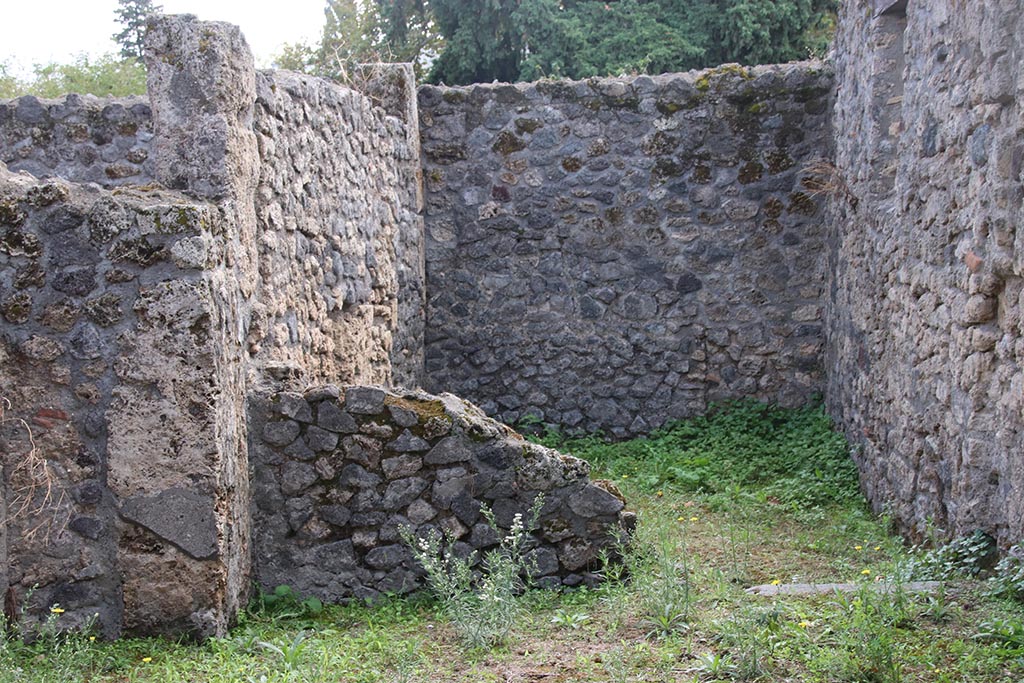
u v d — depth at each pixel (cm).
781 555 570
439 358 957
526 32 1535
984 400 465
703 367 927
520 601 478
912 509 572
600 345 937
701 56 1556
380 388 500
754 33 1548
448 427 498
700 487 761
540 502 495
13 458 439
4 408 438
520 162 934
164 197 450
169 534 439
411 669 388
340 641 432
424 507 500
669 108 910
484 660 397
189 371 434
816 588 460
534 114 929
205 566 441
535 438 929
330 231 663
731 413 917
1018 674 344
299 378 527
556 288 939
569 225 933
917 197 573
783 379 920
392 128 834
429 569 454
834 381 854
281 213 566
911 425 576
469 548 500
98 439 439
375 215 778
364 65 889
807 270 909
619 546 497
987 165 450
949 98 509
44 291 436
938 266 527
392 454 499
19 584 442
